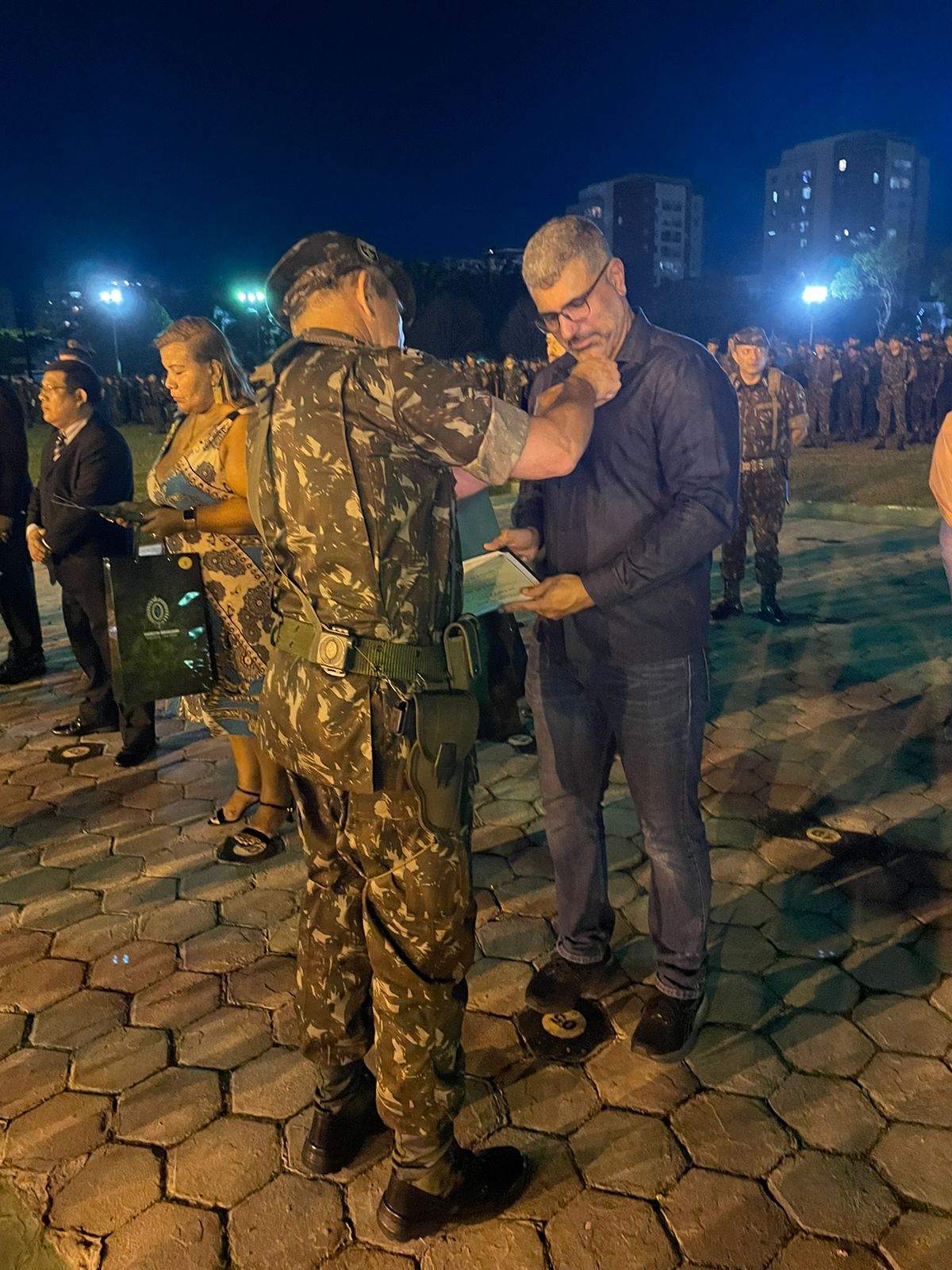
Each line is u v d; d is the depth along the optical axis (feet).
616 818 10.83
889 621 18.39
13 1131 6.61
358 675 4.97
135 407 84.02
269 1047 7.38
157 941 8.84
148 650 9.07
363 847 5.24
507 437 4.81
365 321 5.24
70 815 11.50
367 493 4.81
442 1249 5.60
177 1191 6.07
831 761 12.14
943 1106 6.48
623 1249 5.54
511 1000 7.78
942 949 8.20
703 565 6.63
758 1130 6.34
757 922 8.71
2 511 15.85
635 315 6.27
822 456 45.16
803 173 343.46
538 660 7.15
